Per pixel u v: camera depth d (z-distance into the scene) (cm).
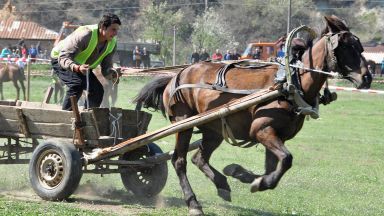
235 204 1111
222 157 1630
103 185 1224
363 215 1057
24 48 4816
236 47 7731
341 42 923
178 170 1034
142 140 1025
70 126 1070
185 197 1001
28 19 8669
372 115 3095
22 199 1052
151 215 959
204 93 1010
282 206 1104
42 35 6794
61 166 1038
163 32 7581
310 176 1414
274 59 1000
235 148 1811
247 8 8844
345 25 938
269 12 8806
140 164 1088
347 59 920
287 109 927
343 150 1892
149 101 1105
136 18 8825
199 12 8931
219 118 980
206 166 1065
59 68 1142
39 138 1113
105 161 1056
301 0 8994
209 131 1066
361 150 1898
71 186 1030
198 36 7475
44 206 973
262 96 927
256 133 938
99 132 1067
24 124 1113
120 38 8331
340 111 3253
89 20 8856
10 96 3356
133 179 1138
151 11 7788
